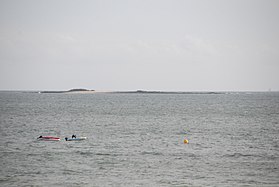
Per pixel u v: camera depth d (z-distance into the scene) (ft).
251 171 219.20
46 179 203.62
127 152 267.39
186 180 203.21
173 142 310.24
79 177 207.21
